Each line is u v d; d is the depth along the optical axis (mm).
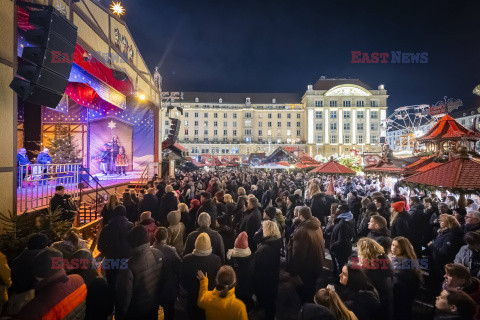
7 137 4422
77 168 7742
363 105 76438
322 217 7133
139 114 16531
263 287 4133
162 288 3400
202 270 3562
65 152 13484
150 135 16578
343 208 5352
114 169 15180
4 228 4043
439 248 4570
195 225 6656
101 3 8812
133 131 16391
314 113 76500
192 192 10914
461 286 2781
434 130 9078
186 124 79750
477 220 4574
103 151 15047
